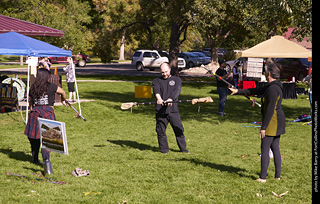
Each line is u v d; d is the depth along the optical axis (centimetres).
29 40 1099
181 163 714
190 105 1591
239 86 1998
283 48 1889
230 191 559
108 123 1154
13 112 1256
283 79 2841
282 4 1466
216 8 2431
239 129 1086
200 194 543
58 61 4225
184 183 592
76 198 513
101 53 3097
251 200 522
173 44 2903
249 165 709
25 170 639
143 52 3788
